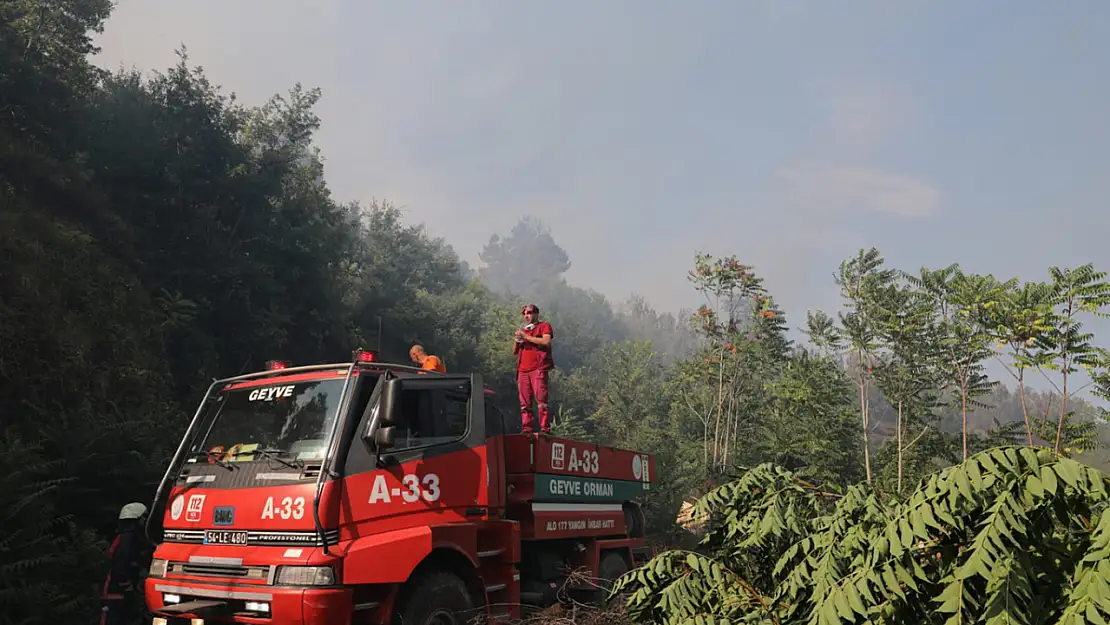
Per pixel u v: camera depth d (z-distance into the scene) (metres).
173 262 30.94
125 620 8.07
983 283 18.16
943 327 20.09
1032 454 3.14
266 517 5.92
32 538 9.34
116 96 32.91
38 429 11.38
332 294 37.72
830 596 3.42
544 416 9.16
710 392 29.47
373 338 50.91
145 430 12.53
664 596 4.31
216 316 31.53
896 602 3.39
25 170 23.91
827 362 23.58
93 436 11.43
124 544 8.05
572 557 8.92
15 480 9.45
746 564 4.71
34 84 26.73
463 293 89.25
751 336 28.62
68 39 31.45
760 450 25.12
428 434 6.84
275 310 32.84
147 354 21.77
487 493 7.24
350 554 5.76
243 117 37.84
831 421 23.08
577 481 8.90
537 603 8.01
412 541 6.23
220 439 6.68
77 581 9.68
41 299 16.75
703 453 27.17
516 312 87.81
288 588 5.57
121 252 27.75
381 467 6.29
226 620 5.87
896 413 22.03
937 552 3.56
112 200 30.09
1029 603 3.08
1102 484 2.98
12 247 17.25
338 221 41.47
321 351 36.75
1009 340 17.38
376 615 5.95
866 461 22.27
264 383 6.80
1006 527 3.04
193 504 6.40
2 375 14.08
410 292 62.34
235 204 34.22
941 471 3.45
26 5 29.89
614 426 36.31
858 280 21.34
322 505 5.76
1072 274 16.70
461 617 6.61
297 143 42.25
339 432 6.09
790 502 4.52
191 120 33.59
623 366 41.00
